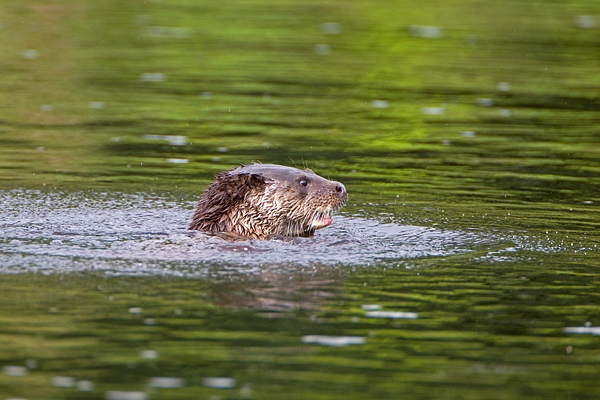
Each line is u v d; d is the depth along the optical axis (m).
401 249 16.23
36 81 33.69
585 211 19.59
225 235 16.77
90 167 22.72
